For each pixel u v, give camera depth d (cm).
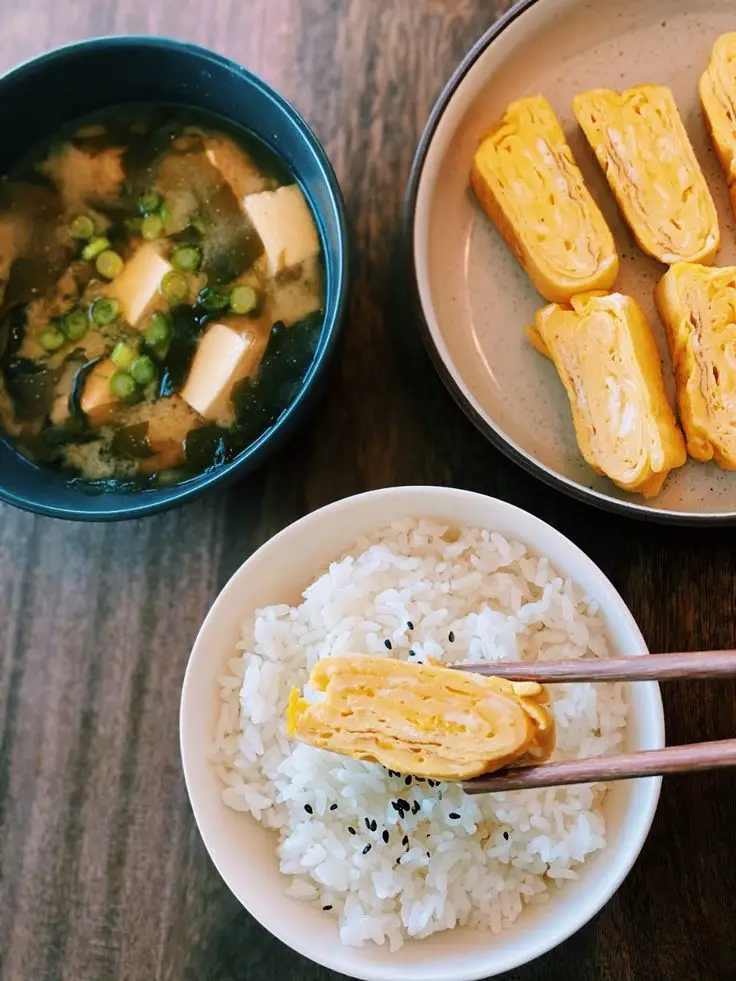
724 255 25
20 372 25
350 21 27
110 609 26
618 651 22
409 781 22
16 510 26
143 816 25
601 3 25
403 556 23
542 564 23
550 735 18
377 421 26
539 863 22
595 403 24
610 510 22
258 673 22
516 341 26
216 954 24
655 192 25
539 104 25
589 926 23
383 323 26
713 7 26
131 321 25
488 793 21
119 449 24
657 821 24
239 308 24
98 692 26
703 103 25
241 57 27
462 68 24
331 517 22
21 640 26
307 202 25
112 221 25
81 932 25
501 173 25
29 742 26
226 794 22
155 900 25
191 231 25
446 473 25
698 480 25
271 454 23
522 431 25
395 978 19
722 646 24
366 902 22
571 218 25
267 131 24
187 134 25
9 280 25
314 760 22
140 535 26
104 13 27
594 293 25
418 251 24
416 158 24
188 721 21
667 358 25
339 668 19
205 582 26
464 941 21
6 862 25
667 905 23
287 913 21
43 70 23
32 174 25
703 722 24
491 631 22
